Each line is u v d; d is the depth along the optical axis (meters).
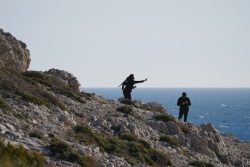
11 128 51.78
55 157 46.62
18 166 28.11
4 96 69.81
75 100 94.06
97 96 110.25
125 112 93.94
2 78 74.94
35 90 80.00
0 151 28.70
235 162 94.44
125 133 71.88
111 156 55.72
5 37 104.19
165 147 80.62
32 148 46.44
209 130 116.44
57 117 70.44
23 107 66.06
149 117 95.75
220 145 99.06
